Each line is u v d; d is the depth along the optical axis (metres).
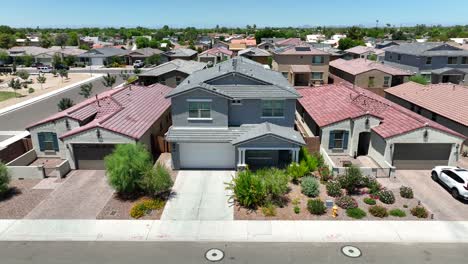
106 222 18.53
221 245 16.58
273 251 16.11
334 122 27.12
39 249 16.36
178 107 25.03
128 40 176.75
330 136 27.62
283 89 25.72
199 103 24.92
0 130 36.47
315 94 36.12
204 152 25.30
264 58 76.69
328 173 23.38
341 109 29.11
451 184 21.42
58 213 19.42
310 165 24.78
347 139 27.73
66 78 73.06
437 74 55.81
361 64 58.59
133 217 18.94
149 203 19.97
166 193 21.67
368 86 53.84
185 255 15.85
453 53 56.59
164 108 33.16
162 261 15.44
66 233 17.59
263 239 17.02
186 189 22.27
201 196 21.33
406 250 16.20
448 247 16.44
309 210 19.42
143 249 16.30
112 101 29.98
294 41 91.38
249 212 19.42
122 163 20.56
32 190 22.17
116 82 67.31
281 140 23.84
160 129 32.25
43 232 17.69
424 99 35.88
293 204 20.22
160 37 187.12
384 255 15.84
